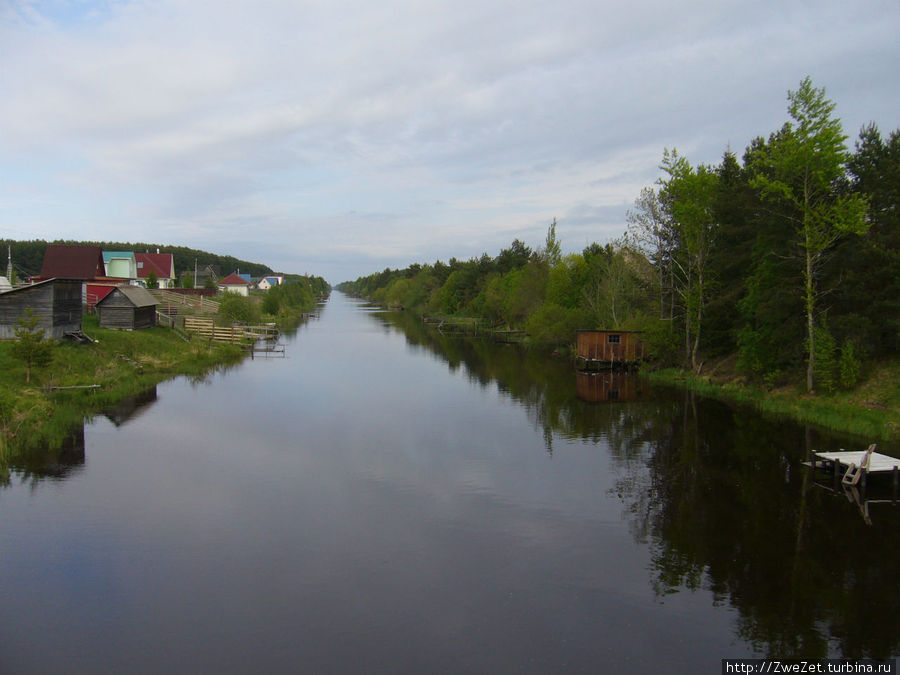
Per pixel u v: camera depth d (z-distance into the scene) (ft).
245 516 51.19
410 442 76.43
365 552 44.96
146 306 142.00
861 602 38.65
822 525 50.75
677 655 33.06
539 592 39.63
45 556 43.01
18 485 56.80
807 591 40.04
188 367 125.39
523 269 253.65
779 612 37.47
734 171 139.54
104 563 42.22
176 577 40.50
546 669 31.58
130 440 72.79
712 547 46.65
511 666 31.81
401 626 35.37
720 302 125.70
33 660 31.53
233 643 33.35
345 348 190.60
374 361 159.33
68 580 39.75
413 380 127.95
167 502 53.72
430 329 282.56
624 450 73.87
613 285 176.55
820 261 99.09
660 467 66.90
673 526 50.60
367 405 99.40
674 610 37.63
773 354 107.86
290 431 80.23
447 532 48.93
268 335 206.90
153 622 35.22
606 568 43.09
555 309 186.09
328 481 60.70
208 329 170.71
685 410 98.94
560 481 62.03
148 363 119.34
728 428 85.51
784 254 103.91
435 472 64.39
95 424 79.61
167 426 80.12
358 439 77.10
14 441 67.05
